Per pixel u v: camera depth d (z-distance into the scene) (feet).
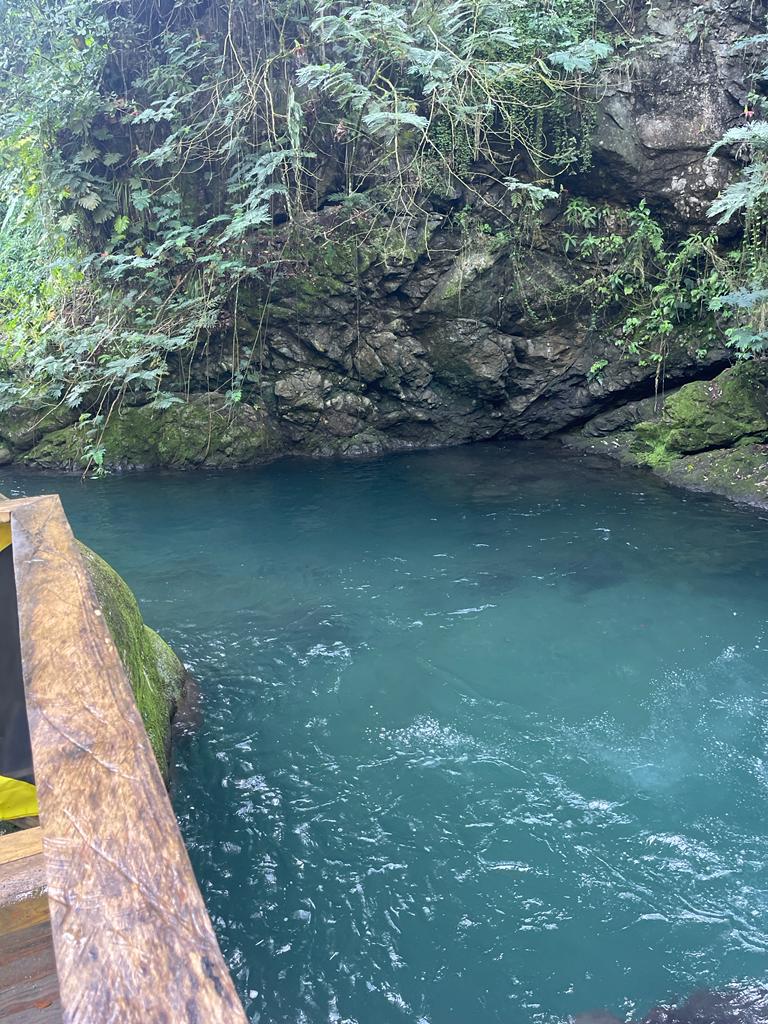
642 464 25.88
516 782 11.25
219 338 28.99
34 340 30.07
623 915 9.05
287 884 9.51
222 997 2.31
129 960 2.41
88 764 3.26
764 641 14.90
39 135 28.50
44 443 28.96
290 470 27.86
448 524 21.61
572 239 26.94
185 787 11.16
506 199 27.02
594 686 13.62
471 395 29.14
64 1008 2.26
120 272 27.76
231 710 13.08
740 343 22.88
